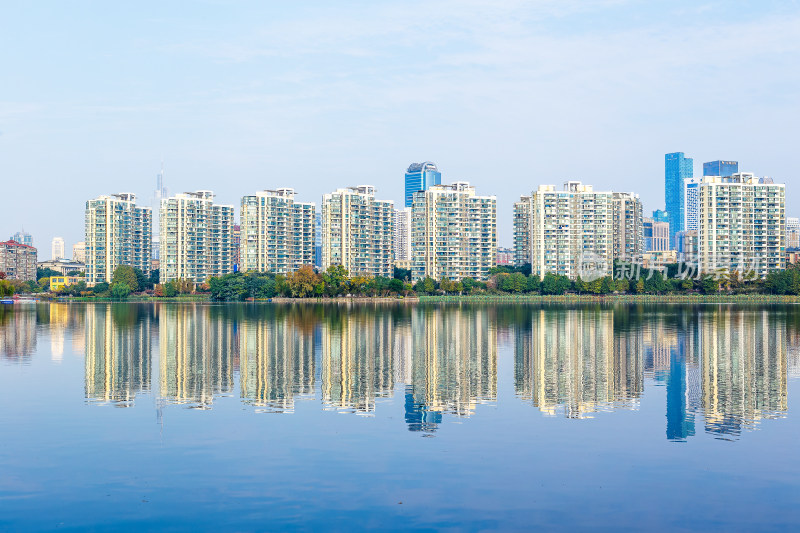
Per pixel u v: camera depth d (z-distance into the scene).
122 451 36.38
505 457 35.56
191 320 144.25
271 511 28.48
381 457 35.41
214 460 34.88
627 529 26.91
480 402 49.81
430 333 108.56
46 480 31.98
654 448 37.28
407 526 27.08
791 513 28.41
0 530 26.77
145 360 73.56
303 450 36.66
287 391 54.28
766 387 56.44
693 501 29.66
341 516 28.02
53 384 57.31
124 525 27.22
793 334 104.12
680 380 60.09
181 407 47.75
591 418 44.44
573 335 103.94
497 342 93.19
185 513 28.31
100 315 169.25
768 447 37.50
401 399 50.97
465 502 29.48
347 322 136.25
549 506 29.08
